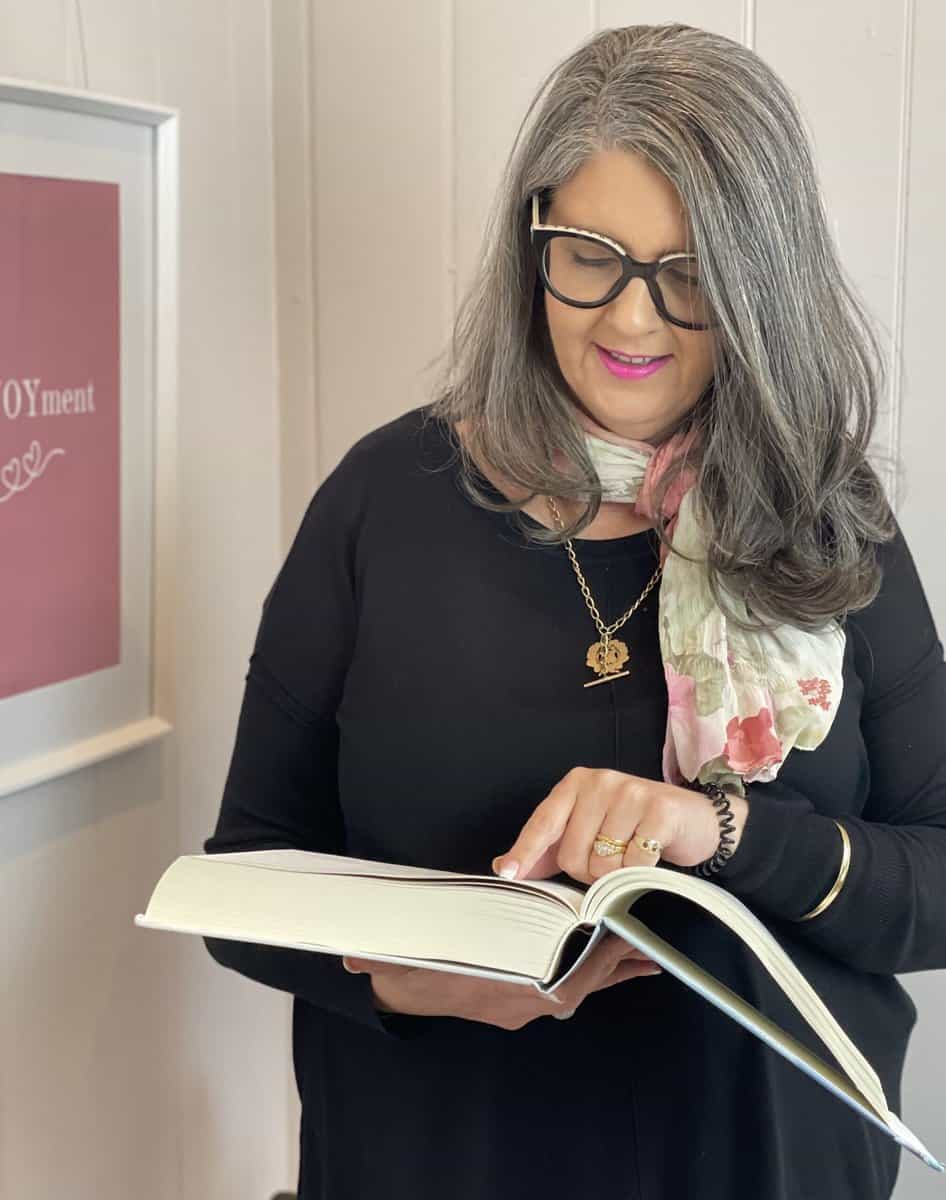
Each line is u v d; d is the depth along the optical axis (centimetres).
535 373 97
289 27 147
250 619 155
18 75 115
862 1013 100
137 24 128
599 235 86
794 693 91
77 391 120
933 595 129
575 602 96
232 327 147
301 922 74
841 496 96
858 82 123
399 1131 100
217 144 141
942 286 123
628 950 83
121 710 132
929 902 92
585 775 84
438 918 73
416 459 101
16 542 116
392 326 148
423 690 97
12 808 123
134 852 139
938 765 100
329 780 108
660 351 89
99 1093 138
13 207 110
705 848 86
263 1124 166
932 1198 138
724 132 83
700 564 94
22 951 126
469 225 142
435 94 141
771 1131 93
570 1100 95
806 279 89
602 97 85
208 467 145
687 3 128
